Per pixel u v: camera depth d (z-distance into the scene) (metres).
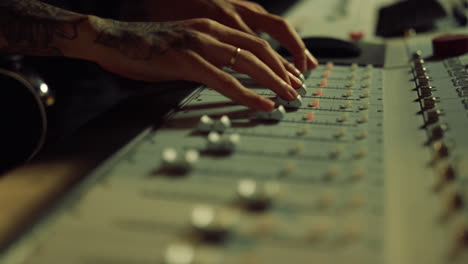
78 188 0.37
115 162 0.40
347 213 0.34
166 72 0.54
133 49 0.54
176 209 0.35
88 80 1.38
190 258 0.31
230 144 0.41
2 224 0.34
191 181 0.38
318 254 0.32
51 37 0.56
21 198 0.36
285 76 0.54
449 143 0.42
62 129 1.04
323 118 0.48
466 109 0.48
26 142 0.57
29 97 0.57
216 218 0.33
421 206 0.36
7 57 0.75
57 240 0.33
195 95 0.54
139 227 0.34
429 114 0.46
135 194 0.37
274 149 0.42
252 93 0.49
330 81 0.58
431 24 0.81
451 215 0.34
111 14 1.11
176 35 0.55
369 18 0.95
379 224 0.33
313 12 1.03
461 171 0.38
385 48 0.70
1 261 0.32
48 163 0.40
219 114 0.49
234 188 0.37
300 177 0.38
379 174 0.38
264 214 0.34
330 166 0.39
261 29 0.68
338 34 0.83
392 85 0.56
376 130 0.45
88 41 0.55
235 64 0.54
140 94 0.56
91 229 0.34
